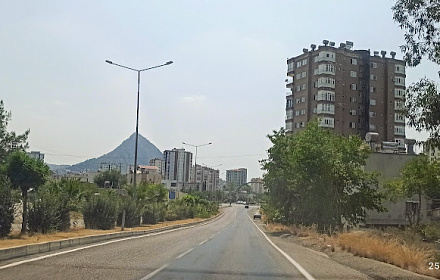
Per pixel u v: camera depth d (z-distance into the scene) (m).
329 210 29.50
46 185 25.70
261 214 93.00
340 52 91.00
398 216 43.41
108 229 30.83
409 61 11.62
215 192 153.00
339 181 29.09
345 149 29.44
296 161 29.38
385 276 12.34
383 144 54.84
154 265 13.41
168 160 137.00
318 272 13.10
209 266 13.71
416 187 31.28
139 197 45.12
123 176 110.25
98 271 11.64
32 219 22.31
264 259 16.42
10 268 11.50
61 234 22.45
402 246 17.19
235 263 14.80
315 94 90.88
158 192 53.28
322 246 22.78
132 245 20.41
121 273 11.48
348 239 20.25
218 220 76.75
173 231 36.66
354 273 13.20
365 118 91.94
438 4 10.82
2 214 20.11
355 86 92.19
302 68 93.88
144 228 35.81
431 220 41.75
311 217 35.19
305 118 91.44
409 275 12.59
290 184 35.16
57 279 10.06
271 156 39.00
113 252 16.73
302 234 31.56
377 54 95.31
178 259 15.35
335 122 89.56
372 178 29.86
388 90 93.50
